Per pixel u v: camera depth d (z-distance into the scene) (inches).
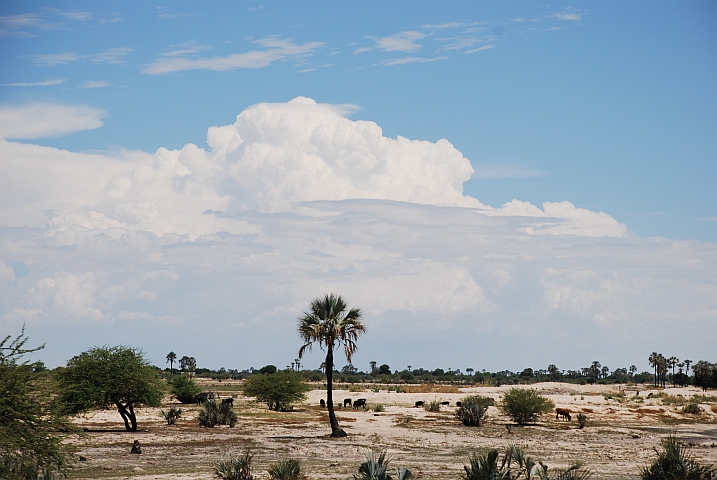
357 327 1815.9
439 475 1128.2
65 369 1796.3
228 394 4028.1
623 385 7155.5
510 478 756.6
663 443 1039.6
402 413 2637.8
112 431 1866.4
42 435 808.3
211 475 1095.6
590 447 1632.6
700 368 6368.1
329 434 1854.1
